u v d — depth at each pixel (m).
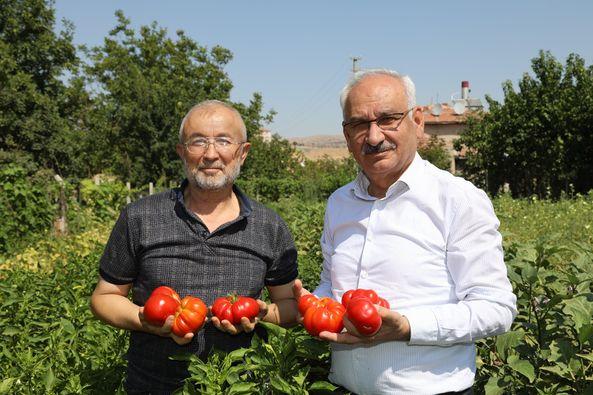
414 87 2.82
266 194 31.66
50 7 33.56
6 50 30.05
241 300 2.73
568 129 24.31
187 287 2.92
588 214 13.22
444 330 2.48
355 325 2.44
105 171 30.73
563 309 3.32
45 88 33.44
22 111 29.00
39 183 13.03
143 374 2.95
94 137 30.08
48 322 4.73
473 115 31.20
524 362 2.96
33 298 5.04
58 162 30.55
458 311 2.51
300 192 31.58
